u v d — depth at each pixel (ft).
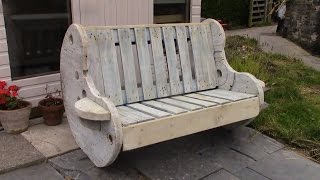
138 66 10.01
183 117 8.77
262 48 26.07
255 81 10.48
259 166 9.85
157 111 8.98
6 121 10.64
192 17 16.17
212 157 10.23
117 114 7.84
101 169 9.32
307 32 28.58
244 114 10.12
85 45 8.48
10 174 8.95
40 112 12.00
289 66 20.31
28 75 12.03
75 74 9.04
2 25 10.97
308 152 10.77
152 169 9.46
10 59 11.59
